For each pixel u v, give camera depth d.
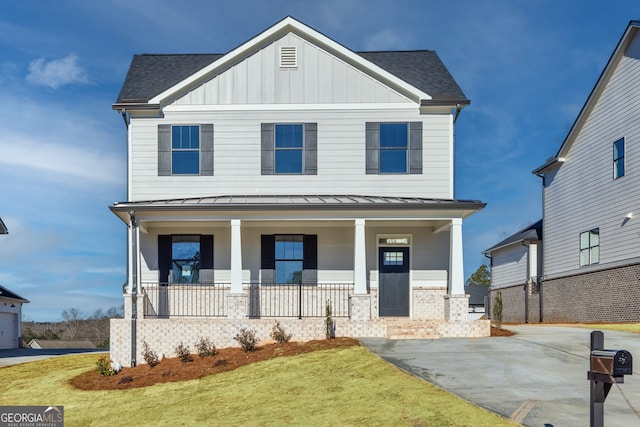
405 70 21.00
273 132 18.86
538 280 28.77
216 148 18.83
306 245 18.80
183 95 18.94
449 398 9.34
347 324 15.87
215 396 11.55
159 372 14.59
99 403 12.39
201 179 18.75
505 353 12.91
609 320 22.28
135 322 16.17
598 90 23.27
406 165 18.73
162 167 18.72
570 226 25.75
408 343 14.60
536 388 9.89
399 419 8.55
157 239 18.72
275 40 19.06
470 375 10.87
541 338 15.26
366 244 18.95
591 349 7.21
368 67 18.81
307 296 18.58
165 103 18.91
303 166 18.77
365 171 18.73
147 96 19.14
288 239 18.86
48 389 14.14
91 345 57.19
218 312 18.36
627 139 21.44
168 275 18.58
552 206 27.55
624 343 14.10
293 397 10.61
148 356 15.57
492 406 8.88
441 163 18.72
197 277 18.64
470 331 16.00
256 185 18.75
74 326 75.94
